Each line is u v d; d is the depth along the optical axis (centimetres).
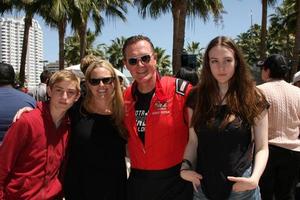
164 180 333
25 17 2695
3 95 399
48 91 327
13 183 315
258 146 290
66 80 320
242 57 293
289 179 416
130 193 343
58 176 332
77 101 351
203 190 292
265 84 417
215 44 292
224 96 294
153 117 330
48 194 319
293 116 408
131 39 344
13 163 314
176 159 334
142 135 335
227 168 283
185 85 334
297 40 2212
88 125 335
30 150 314
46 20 2677
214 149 286
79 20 2638
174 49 1939
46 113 321
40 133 315
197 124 294
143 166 336
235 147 284
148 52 336
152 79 336
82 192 336
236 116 285
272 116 407
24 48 2781
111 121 338
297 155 410
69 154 338
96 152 332
